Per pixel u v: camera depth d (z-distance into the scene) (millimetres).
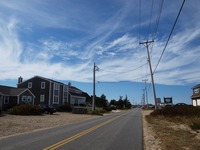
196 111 33219
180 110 34094
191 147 11258
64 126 21344
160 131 17906
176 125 23250
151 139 14008
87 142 12016
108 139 13234
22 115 36031
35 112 38281
